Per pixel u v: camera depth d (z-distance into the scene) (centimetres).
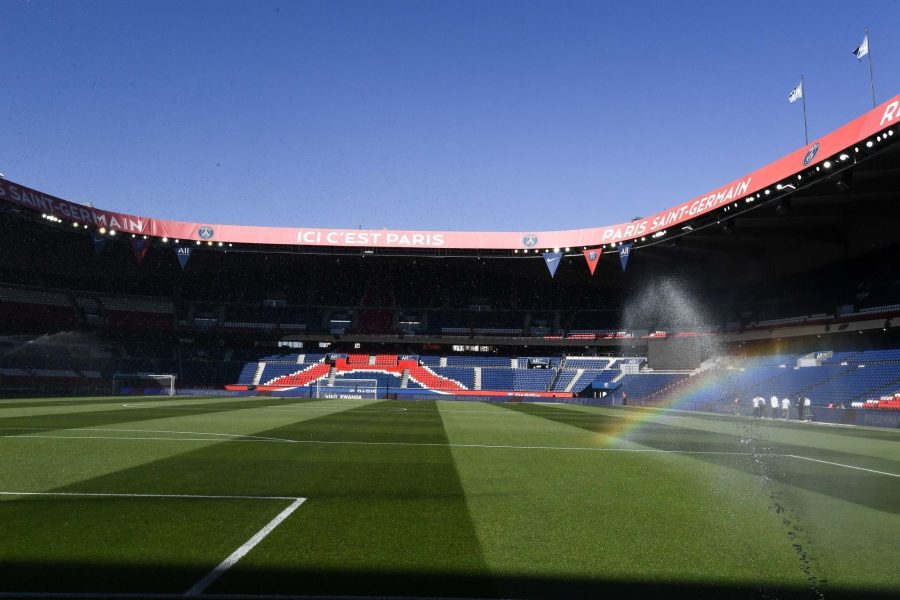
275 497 725
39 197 3853
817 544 569
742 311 4797
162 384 5272
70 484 788
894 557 531
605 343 5569
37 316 5141
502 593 435
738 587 456
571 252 4916
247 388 5409
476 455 1180
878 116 2352
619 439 1587
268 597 416
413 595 427
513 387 5516
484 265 5719
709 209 3459
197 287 6016
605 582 462
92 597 409
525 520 643
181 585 433
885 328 3475
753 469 1059
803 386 3731
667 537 586
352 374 5647
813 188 3117
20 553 494
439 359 5925
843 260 4209
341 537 560
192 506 669
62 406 2691
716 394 4216
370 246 4975
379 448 1257
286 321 6059
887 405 3036
